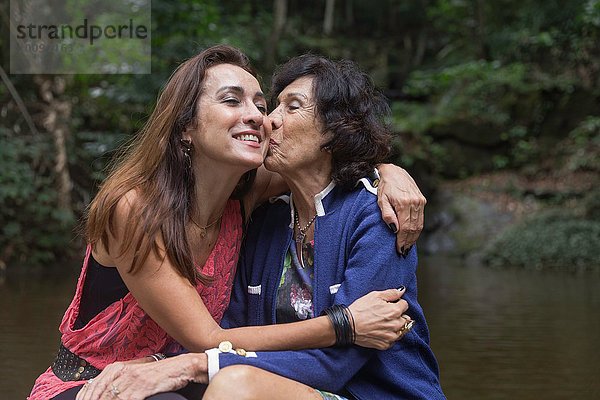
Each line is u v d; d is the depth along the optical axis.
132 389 1.70
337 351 1.82
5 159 8.63
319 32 18.09
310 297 1.99
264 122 1.93
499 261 10.27
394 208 1.93
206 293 1.99
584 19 12.76
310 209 2.03
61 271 8.20
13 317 5.18
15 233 8.50
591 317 5.60
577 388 3.60
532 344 4.61
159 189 1.85
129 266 1.82
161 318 1.84
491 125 12.99
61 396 1.85
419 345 2.00
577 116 12.96
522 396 3.46
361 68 2.12
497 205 11.92
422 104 14.43
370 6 19.08
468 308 6.07
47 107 9.40
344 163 2.01
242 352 1.76
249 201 2.12
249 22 15.38
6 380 3.51
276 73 2.13
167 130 1.89
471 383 3.70
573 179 12.38
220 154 1.88
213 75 1.92
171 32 10.11
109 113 9.90
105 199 1.83
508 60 14.50
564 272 9.33
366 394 1.94
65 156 9.02
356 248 1.92
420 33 18.58
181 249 1.84
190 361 1.73
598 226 10.45
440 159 12.87
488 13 15.31
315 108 1.98
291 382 1.71
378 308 1.84
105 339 1.90
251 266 2.09
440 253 11.65
